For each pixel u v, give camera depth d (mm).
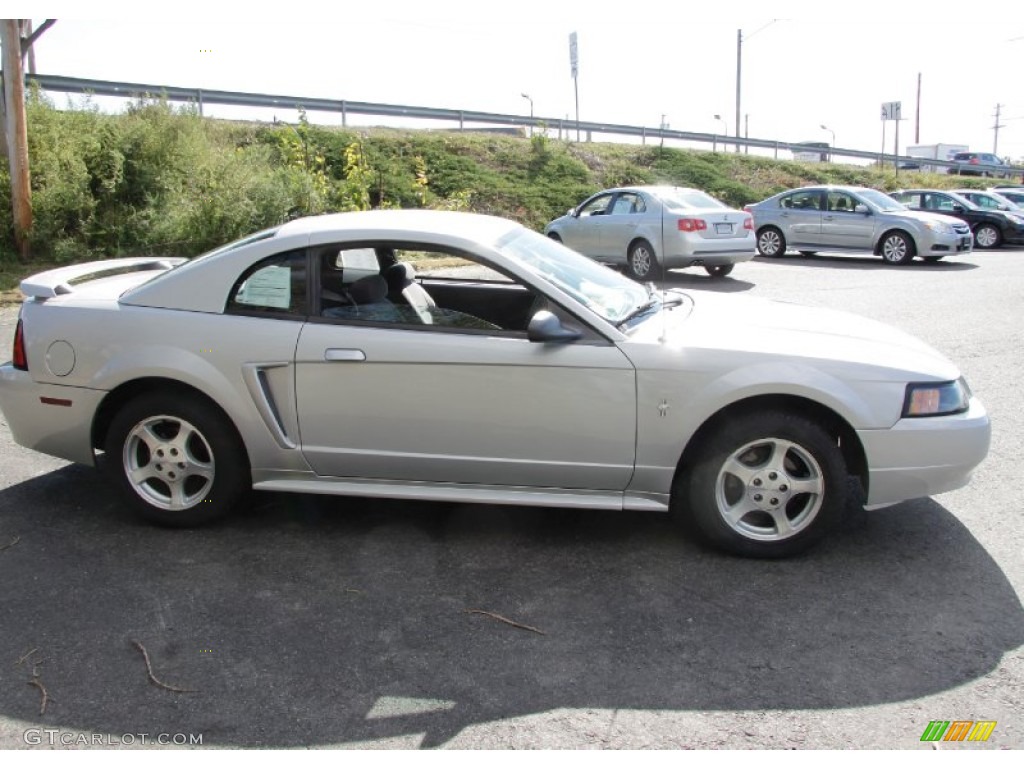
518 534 3996
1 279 11289
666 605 3336
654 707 2703
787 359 3566
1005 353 7645
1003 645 3037
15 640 3080
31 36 11781
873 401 3541
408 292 4258
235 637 3109
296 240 3879
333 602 3365
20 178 12133
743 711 2678
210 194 13641
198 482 4102
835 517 3648
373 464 3848
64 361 3977
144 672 2893
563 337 3559
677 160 28031
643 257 13047
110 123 14188
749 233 12961
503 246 3938
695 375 3559
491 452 3732
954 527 4051
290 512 4258
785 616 3246
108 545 3873
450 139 23781
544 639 3096
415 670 2904
